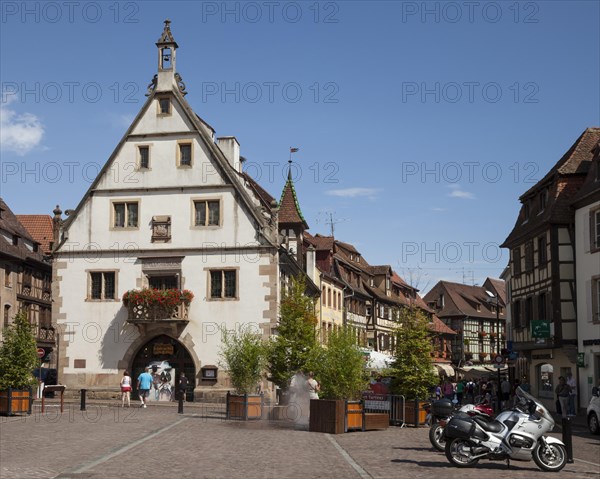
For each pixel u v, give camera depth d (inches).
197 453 649.0
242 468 557.0
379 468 579.2
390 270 2992.1
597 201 1336.1
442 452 696.4
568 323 1422.2
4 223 1987.0
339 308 2368.4
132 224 1567.4
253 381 1085.8
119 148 1585.9
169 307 1496.1
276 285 1498.5
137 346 1531.7
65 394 1540.4
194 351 1507.1
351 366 925.2
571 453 652.1
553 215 1444.4
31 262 2090.3
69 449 670.5
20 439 757.9
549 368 1566.2
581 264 1398.9
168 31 1596.9
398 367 1026.1
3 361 1112.2
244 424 1007.6
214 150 1552.7
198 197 1544.0
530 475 561.0
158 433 834.2
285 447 714.8
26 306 2073.1
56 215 1592.0
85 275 1566.2
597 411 954.7
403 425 1003.9
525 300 1633.9
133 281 1550.2
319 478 511.8
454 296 3892.7
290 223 1958.7
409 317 1051.9
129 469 541.3
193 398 1493.6
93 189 1581.0
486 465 625.6
